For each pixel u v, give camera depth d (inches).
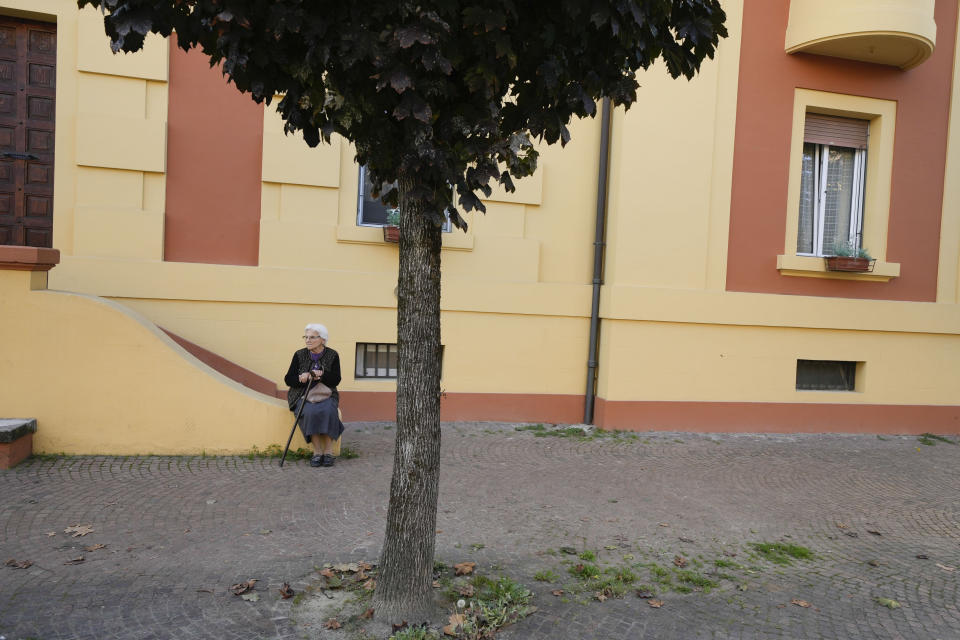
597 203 337.1
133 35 104.9
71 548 159.8
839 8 315.6
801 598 152.4
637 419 327.6
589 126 338.0
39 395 230.8
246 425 245.6
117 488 203.8
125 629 124.4
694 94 329.1
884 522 212.2
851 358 351.6
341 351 311.9
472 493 217.9
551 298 332.5
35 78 287.3
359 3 104.3
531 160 133.1
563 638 128.6
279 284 301.4
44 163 289.3
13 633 121.2
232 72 109.7
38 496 192.7
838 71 343.9
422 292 127.4
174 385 240.7
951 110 360.2
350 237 308.7
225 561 156.0
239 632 124.9
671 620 138.5
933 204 360.8
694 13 123.5
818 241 360.8
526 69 119.8
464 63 115.5
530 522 193.3
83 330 233.5
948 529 208.5
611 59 124.2
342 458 249.8
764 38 335.6
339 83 108.9
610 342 325.4
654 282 328.5
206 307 294.7
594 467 257.8
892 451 314.8
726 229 334.3
